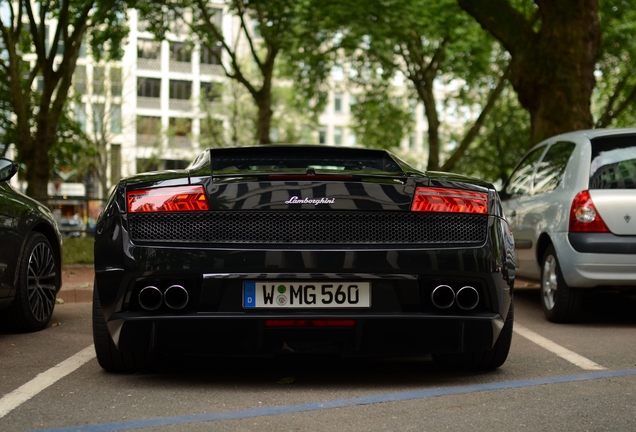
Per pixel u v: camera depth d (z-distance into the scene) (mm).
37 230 6719
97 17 19625
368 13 22078
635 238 6770
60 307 8422
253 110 50750
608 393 4039
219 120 51625
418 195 4031
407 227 4008
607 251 6758
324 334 3951
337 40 25656
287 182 3988
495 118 33750
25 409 3680
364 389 4121
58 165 25734
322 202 3951
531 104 12914
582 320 7402
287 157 4934
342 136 76812
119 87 50531
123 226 4000
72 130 25719
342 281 3924
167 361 4918
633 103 28875
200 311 3902
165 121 62719
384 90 30016
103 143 47938
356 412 3600
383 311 3941
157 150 56719
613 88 29766
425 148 64062
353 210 3961
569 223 6949
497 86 27000
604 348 5645
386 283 3945
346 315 3893
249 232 3938
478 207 4105
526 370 4723
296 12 22109
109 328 4059
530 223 7855
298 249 3895
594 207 6852
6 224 5973
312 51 24359
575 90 12531
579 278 6848
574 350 5547
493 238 4102
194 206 3949
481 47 24953
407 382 4316
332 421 3428
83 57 51688
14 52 18891
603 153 7098
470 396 3951
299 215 3949
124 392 4051
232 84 50562
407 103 31234
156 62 62594
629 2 22281
